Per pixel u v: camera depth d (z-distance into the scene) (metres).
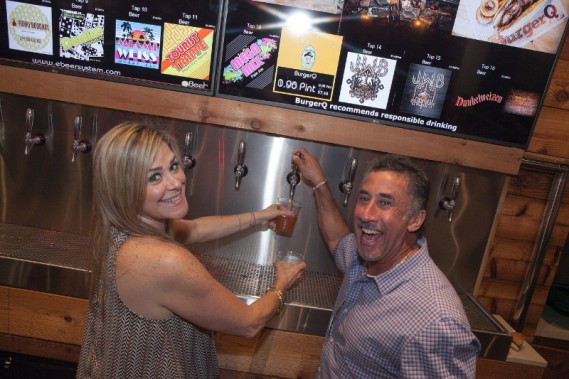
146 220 1.15
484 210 2.04
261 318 1.29
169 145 1.13
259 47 1.74
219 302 1.13
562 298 2.52
